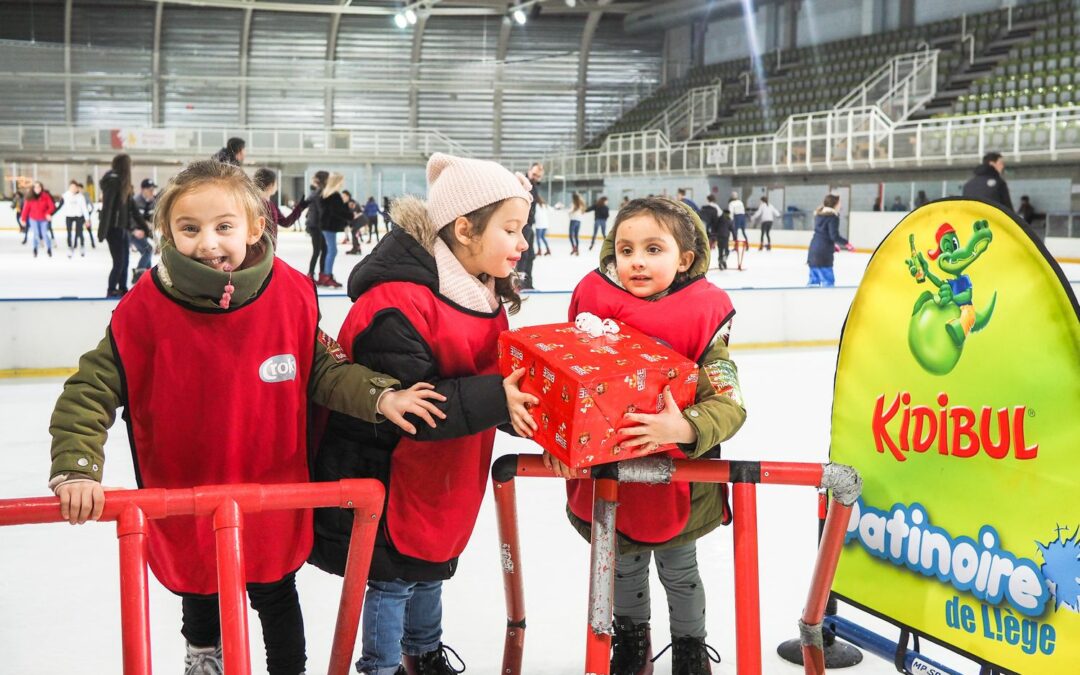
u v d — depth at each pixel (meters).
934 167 20.09
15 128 28.17
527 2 31.25
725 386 1.83
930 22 26.86
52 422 1.60
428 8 30.84
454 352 1.79
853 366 2.06
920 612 1.91
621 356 1.62
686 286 1.96
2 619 2.67
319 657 2.39
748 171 23.19
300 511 1.80
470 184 1.81
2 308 6.66
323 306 7.34
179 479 1.71
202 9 32.88
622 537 2.01
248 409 1.71
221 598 1.44
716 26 33.78
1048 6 23.62
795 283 13.16
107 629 2.61
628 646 2.19
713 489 2.07
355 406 1.72
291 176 31.00
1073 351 1.65
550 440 1.58
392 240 1.83
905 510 1.93
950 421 1.85
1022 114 17.78
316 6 31.38
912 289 1.93
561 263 17.66
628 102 35.56
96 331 6.85
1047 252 1.68
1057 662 1.68
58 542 3.32
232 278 1.61
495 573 3.02
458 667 2.33
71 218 16.72
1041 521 1.70
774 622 2.62
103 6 32.34
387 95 34.41
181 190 1.60
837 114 21.80
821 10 29.95
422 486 1.85
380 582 1.95
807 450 4.79
